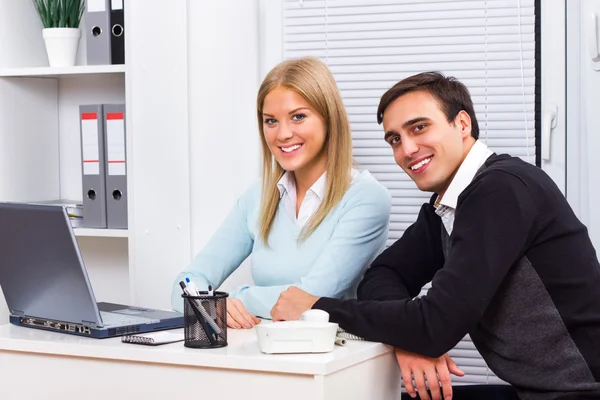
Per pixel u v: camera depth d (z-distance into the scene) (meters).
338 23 2.79
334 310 1.84
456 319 1.74
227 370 1.62
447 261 1.81
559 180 2.68
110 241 3.05
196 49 2.90
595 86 2.62
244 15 2.86
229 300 2.03
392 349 1.86
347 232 2.19
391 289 2.05
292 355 1.62
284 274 2.23
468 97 1.99
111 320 1.91
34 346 1.79
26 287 1.91
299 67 2.21
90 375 1.75
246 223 2.43
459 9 2.70
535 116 2.69
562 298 1.78
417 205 2.77
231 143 2.89
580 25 2.64
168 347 1.71
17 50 2.92
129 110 2.61
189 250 2.91
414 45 2.74
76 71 2.74
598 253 2.63
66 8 2.87
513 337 1.82
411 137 1.94
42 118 3.02
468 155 1.95
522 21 2.67
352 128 2.80
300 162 2.20
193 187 2.93
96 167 2.78
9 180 2.90
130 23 2.60
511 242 1.74
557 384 1.76
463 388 2.16
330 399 1.59
